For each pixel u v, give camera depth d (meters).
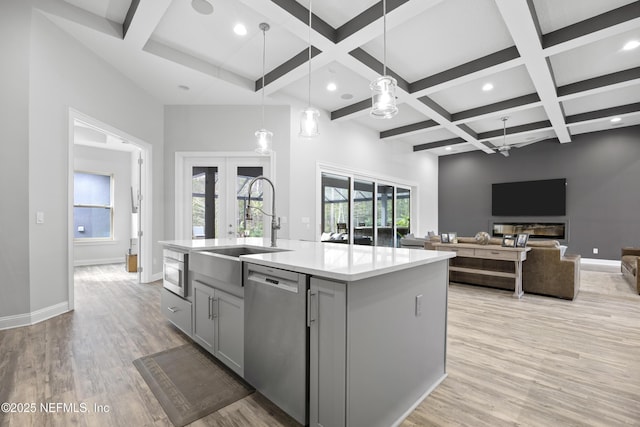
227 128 4.85
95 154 6.81
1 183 2.70
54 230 3.07
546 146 7.47
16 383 1.82
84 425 1.45
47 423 1.46
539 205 7.48
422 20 3.06
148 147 4.51
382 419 1.46
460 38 3.35
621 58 3.69
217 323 2.04
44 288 2.97
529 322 2.99
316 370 1.38
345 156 5.97
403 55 3.69
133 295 3.90
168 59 3.59
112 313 3.16
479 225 8.45
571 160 7.15
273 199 2.56
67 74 3.18
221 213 4.88
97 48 3.40
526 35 2.97
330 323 1.32
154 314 3.13
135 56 3.54
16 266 2.76
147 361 2.12
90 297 3.80
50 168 3.03
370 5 2.85
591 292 4.25
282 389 1.54
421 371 1.76
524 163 7.78
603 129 6.73
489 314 3.24
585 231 6.95
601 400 1.69
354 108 5.30
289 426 1.47
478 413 1.59
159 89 4.36
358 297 1.32
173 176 4.80
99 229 6.90
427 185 8.62
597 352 2.30
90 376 1.91
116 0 2.90
